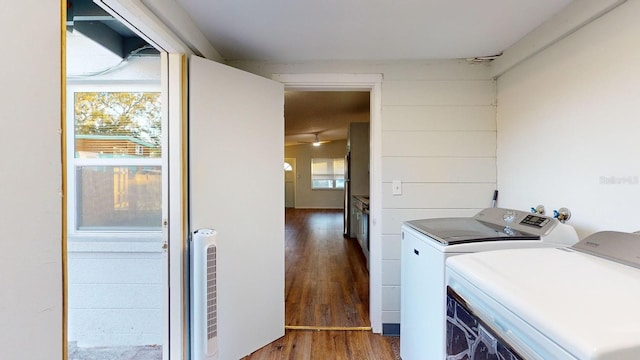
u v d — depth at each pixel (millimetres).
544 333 708
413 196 2424
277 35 1986
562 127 1724
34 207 766
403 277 1984
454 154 2422
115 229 2199
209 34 1965
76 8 1613
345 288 3311
